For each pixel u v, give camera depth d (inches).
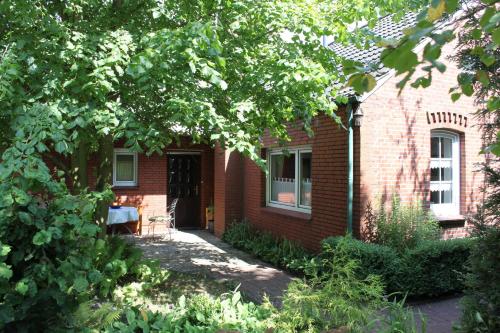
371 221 292.2
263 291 280.5
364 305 152.6
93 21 234.5
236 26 208.7
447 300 262.8
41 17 204.5
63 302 111.1
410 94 306.5
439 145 331.3
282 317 147.6
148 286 259.4
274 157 422.9
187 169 569.9
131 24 231.9
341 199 308.5
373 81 76.0
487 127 194.7
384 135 298.8
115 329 151.6
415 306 251.8
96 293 232.8
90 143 277.7
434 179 328.5
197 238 488.7
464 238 282.2
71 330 119.2
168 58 190.4
